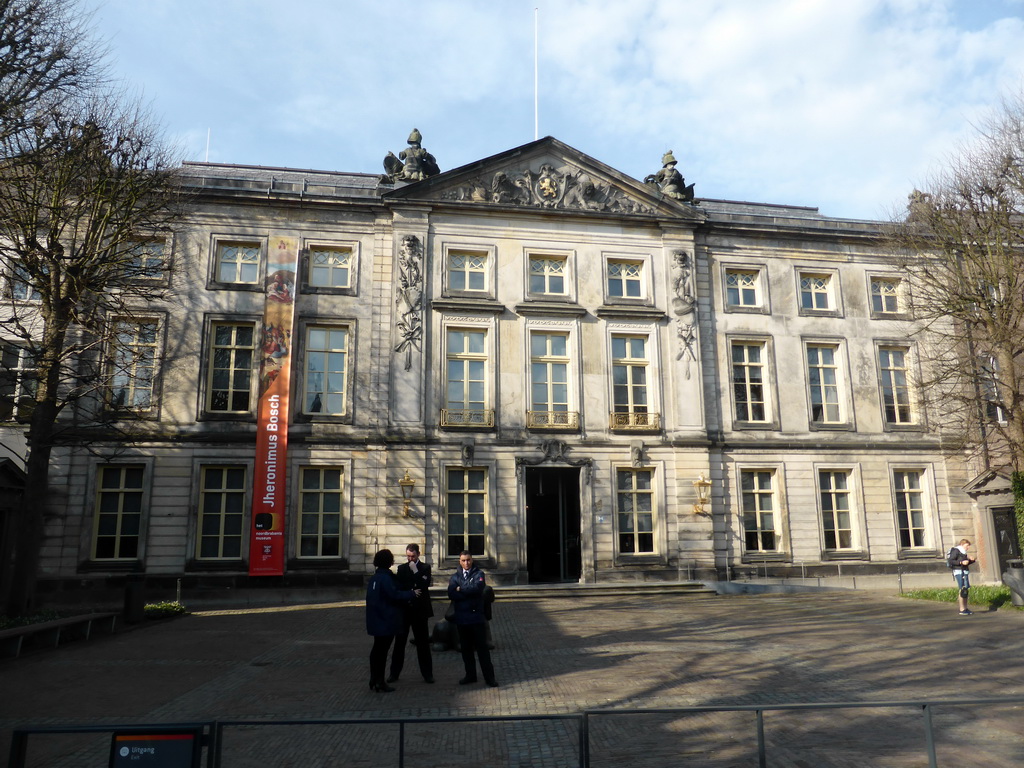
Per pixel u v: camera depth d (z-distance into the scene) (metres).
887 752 7.75
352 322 24.91
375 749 7.98
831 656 12.90
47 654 13.55
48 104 16.52
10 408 22.44
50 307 17.83
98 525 22.72
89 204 18.81
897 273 29.09
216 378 24.22
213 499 23.44
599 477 25.34
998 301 22.08
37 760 7.75
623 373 26.56
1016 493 21.36
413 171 26.27
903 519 27.75
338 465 23.95
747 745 8.01
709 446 26.30
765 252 28.55
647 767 7.31
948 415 27.27
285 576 22.94
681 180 28.50
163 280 23.55
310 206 25.41
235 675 11.67
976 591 21.38
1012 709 9.50
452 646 13.71
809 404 27.62
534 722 8.96
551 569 25.58
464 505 24.50
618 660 12.61
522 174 26.91
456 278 26.06
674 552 25.27
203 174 28.28
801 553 26.41
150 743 4.82
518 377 25.50
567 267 26.80
